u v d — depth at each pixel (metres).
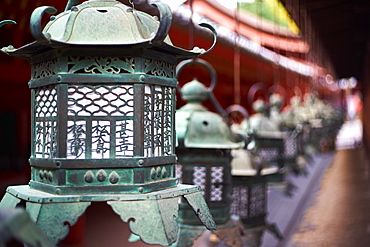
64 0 2.02
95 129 0.95
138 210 0.91
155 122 1.01
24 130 4.13
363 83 9.81
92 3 1.00
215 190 1.84
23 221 0.59
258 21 4.52
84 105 0.94
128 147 0.96
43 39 0.87
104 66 0.95
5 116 4.12
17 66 3.14
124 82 0.94
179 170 1.85
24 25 2.30
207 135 1.84
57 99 0.94
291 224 3.22
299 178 5.52
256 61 4.84
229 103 5.81
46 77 0.98
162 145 1.03
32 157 1.04
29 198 0.92
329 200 4.07
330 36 6.08
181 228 1.79
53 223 0.88
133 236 2.02
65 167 0.93
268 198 4.14
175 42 2.53
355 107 23.00
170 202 0.95
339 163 7.25
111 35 0.93
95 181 0.93
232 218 1.92
